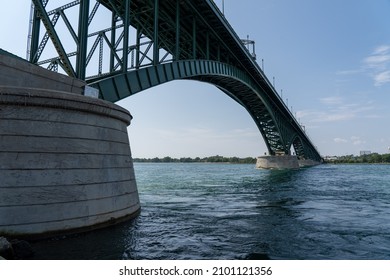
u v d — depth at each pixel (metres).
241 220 15.73
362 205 22.06
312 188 36.47
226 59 50.78
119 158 13.62
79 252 9.02
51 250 9.02
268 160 99.19
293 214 17.78
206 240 11.39
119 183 13.30
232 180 52.12
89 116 12.02
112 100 22.03
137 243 10.43
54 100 10.76
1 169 9.52
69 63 18.27
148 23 31.39
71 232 10.43
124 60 23.09
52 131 10.68
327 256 9.75
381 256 9.81
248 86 60.03
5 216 9.28
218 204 22.02
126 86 23.48
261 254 9.77
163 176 69.00
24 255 8.30
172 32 38.03
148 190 33.44
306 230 13.49
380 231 13.43
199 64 36.09
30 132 10.19
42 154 10.26
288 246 10.82
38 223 9.75
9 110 10.02
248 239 11.73
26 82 11.88
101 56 25.44
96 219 11.40
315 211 19.08
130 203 14.30
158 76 27.52
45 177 10.16
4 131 9.80
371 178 58.91
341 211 19.16
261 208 20.20
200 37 43.06
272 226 14.27
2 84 11.01
